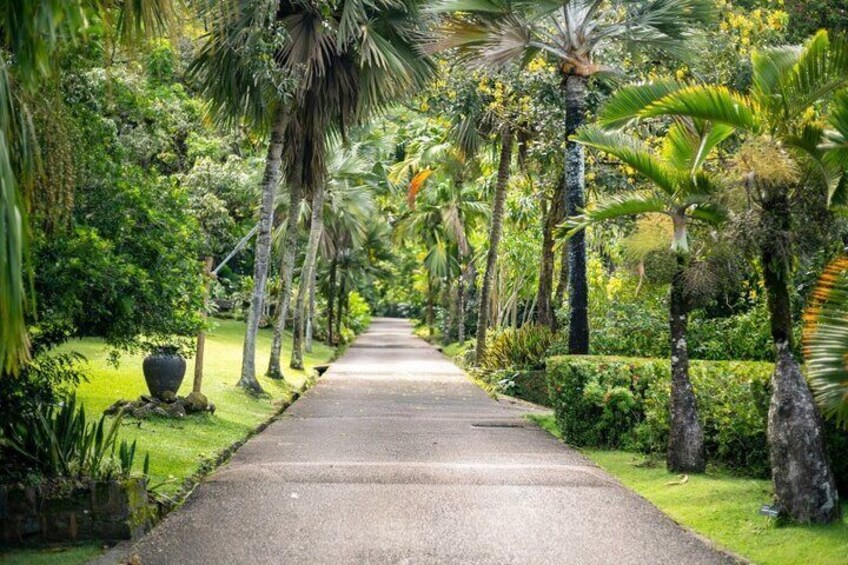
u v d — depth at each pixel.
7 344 4.56
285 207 38.66
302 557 7.17
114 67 14.05
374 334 73.44
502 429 15.55
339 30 17.94
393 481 10.27
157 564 6.96
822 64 8.30
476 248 46.31
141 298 10.73
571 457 12.36
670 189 10.05
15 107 6.92
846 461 8.78
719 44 19.28
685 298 10.76
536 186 27.20
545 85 22.16
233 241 33.44
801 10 21.86
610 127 10.04
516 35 15.64
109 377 17.97
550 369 14.06
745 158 8.34
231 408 16.92
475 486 10.02
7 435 8.17
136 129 23.20
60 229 8.39
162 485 9.49
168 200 11.73
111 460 8.41
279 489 9.78
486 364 27.91
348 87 20.19
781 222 8.24
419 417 17.66
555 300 29.78
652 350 19.03
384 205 58.81
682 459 10.61
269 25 16.91
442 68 23.17
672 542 7.68
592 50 16.72
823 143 7.73
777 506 8.02
